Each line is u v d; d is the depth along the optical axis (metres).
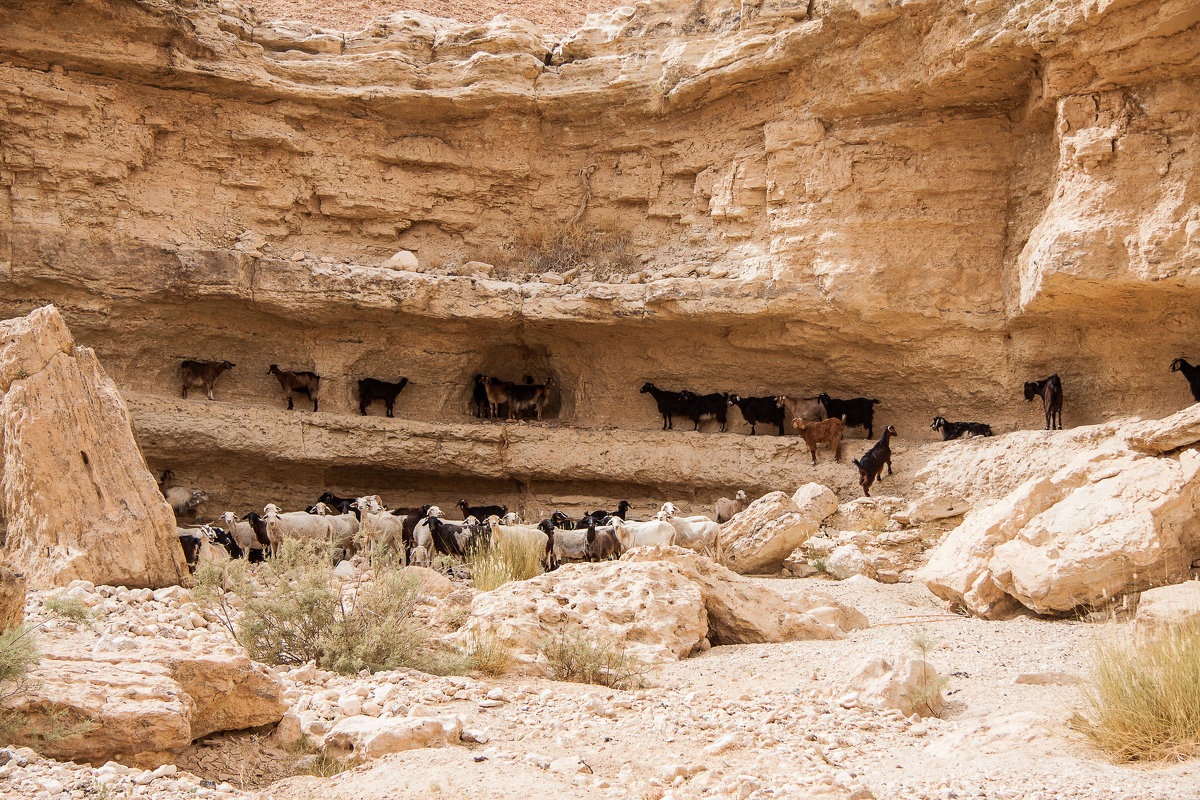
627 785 5.36
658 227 20.67
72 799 4.64
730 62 18.53
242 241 19.20
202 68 18.70
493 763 5.60
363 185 20.44
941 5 15.86
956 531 12.53
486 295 19.41
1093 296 15.09
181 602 9.43
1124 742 5.77
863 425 18.80
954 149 17.39
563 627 9.27
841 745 6.37
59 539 9.95
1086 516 10.87
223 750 5.82
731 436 18.86
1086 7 13.94
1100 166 14.66
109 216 18.38
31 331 10.67
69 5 17.44
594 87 20.09
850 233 17.62
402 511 17.77
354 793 5.09
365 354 20.34
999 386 17.45
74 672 5.66
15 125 17.58
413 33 20.59
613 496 19.98
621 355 20.55
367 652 7.81
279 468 19.47
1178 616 8.41
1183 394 15.53
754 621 10.44
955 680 8.32
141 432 18.00
